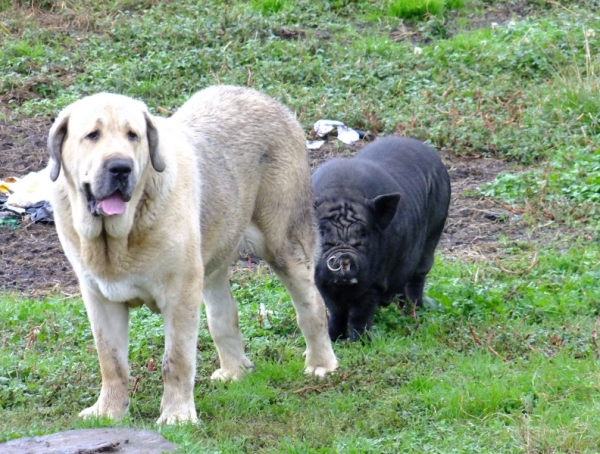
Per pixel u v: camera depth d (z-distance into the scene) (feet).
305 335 35.91
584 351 36.11
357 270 37.06
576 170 57.06
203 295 35.63
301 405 32.63
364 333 39.14
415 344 37.73
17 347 38.32
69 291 46.03
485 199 55.98
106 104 28.76
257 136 34.24
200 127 33.12
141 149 28.68
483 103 68.03
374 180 39.47
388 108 68.03
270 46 76.33
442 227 44.70
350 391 33.40
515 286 43.60
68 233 29.89
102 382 31.48
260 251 34.96
